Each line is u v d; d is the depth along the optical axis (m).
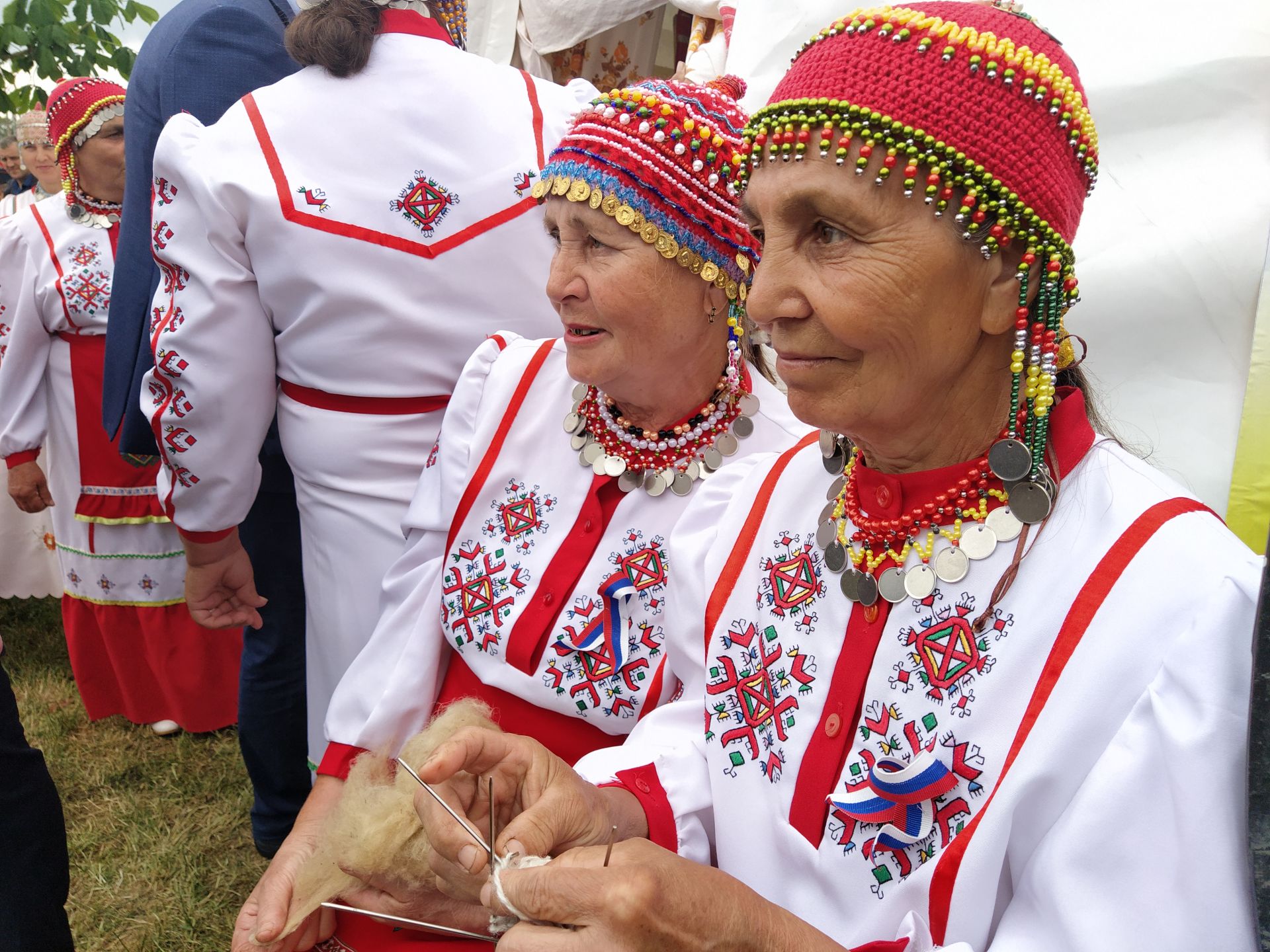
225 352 1.75
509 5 3.17
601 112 1.23
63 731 3.40
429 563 1.50
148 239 2.07
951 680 0.89
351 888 1.12
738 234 1.25
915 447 0.93
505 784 1.05
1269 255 1.51
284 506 2.31
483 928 1.10
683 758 1.14
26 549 4.26
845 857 0.93
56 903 1.83
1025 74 0.79
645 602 1.33
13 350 3.19
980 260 0.82
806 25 2.14
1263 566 0.76
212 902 2.53
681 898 0.81
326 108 1.68
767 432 1.37
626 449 1.37
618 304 1.23
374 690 1.47
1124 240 1.68
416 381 1.76
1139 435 1.66
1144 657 0.81
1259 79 1.58
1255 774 0.71
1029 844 0.85
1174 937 0.74
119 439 2.33
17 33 4.13
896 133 0.78
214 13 1.98
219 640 3.26
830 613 1.00
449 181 1.70
